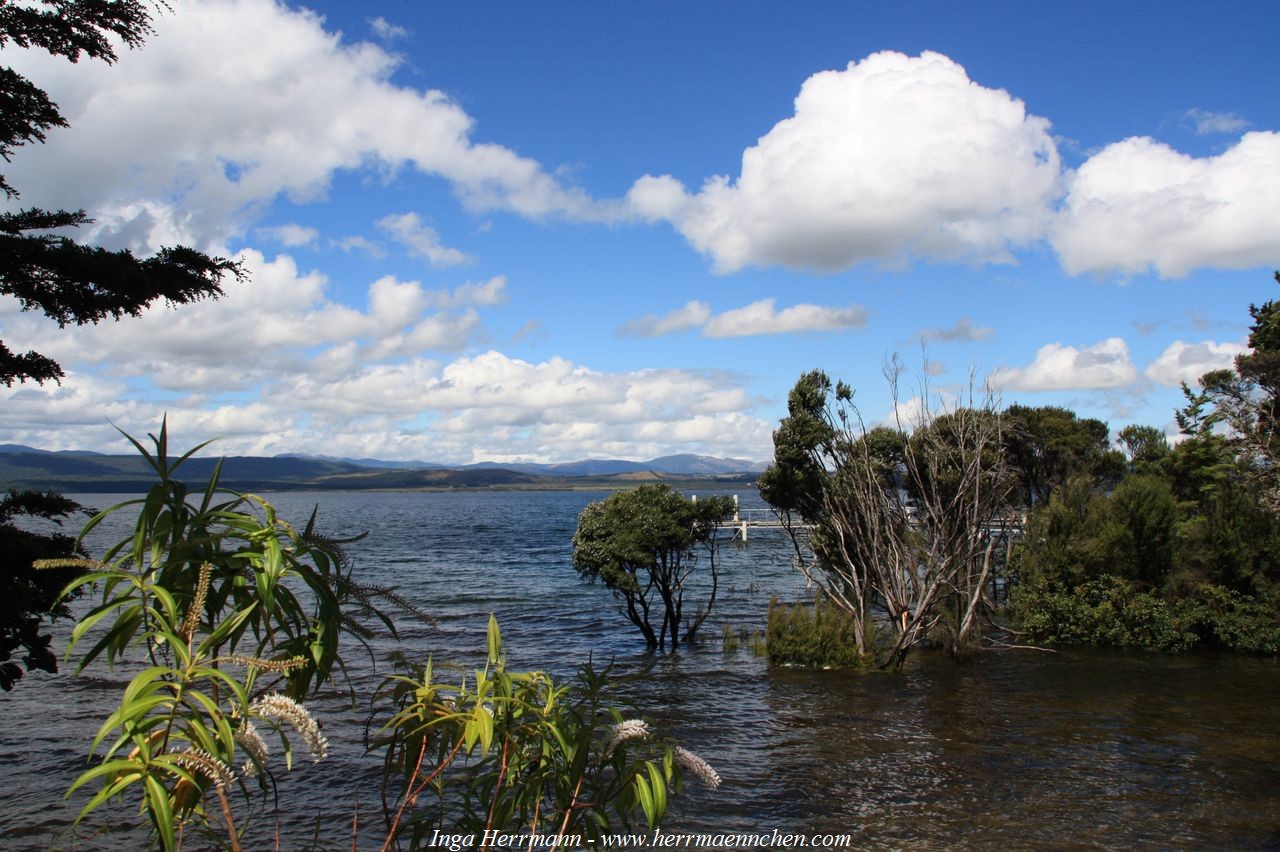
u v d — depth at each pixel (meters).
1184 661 23.69
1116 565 27.09
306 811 11.83
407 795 3.70
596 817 4.01
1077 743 15.57
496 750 4.13
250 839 10.70
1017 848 10.83
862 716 17.61
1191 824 11.61
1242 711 17.88
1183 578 26.45
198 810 3.46
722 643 26.44
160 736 2.81
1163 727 16.62
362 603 3.47
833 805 12.35
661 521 24.94
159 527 2.97
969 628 23.98
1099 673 22.02
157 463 3.03
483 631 28.83
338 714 16.72
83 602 29.52
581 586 43.22
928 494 24.92
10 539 8.05
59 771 13.90
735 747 15.36
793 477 24.02
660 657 24.20
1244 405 30.27
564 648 25.89
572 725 4.06
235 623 2.90
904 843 11.00
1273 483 28.41
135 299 9.26
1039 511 31.17
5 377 8.79
